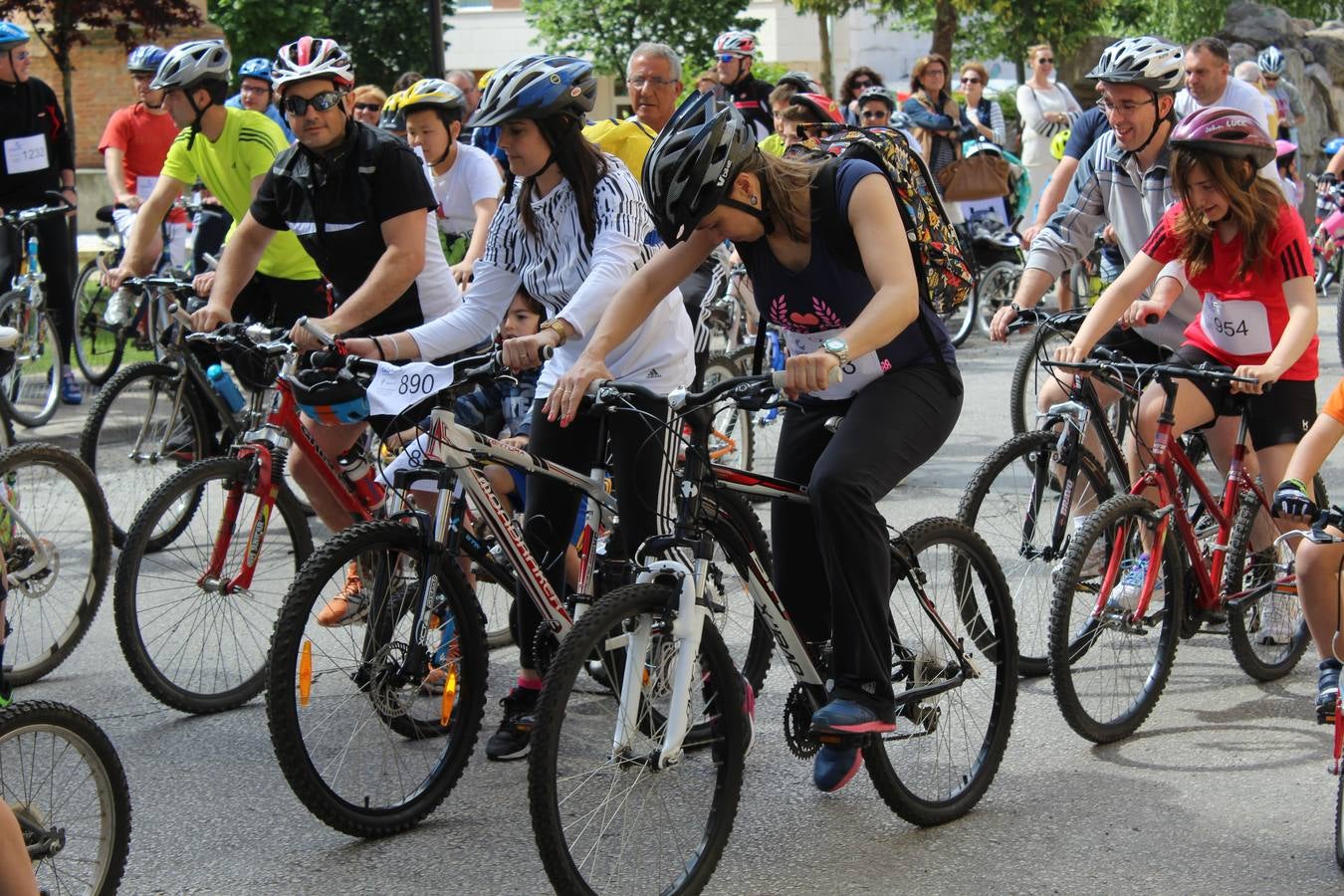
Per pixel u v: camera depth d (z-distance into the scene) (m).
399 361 4.73
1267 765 4.56
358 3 27.50
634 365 4.44
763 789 4.45
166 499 4.89
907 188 3.75
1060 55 23.73
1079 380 5.04
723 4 25.73
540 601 4.18
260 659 5.27
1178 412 5.03
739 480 3.91
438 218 7.55
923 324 3.90
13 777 3.46
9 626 5.34
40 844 3.36
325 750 4.07
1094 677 4.73
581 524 4.63
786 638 4.02
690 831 3.76
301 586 3.91
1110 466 5.23
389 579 4.10
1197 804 4.28
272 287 6.64
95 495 5.50
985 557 4.32
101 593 5.57
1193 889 3.77
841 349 3.40
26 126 9.77
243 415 6.28
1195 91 7.16
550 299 4.61
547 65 4.30
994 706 4.36
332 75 4.81
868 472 3.74
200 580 4.96
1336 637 4.06
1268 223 4.85
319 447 5.14
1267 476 5.09
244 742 4.89
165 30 13.44
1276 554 5.27
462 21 35.03
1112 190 5.91
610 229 4.37
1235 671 5.42
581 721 3.70
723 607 4.15
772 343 8.81
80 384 10.92
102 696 5.31
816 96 6.97
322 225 5.05
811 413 4.09
